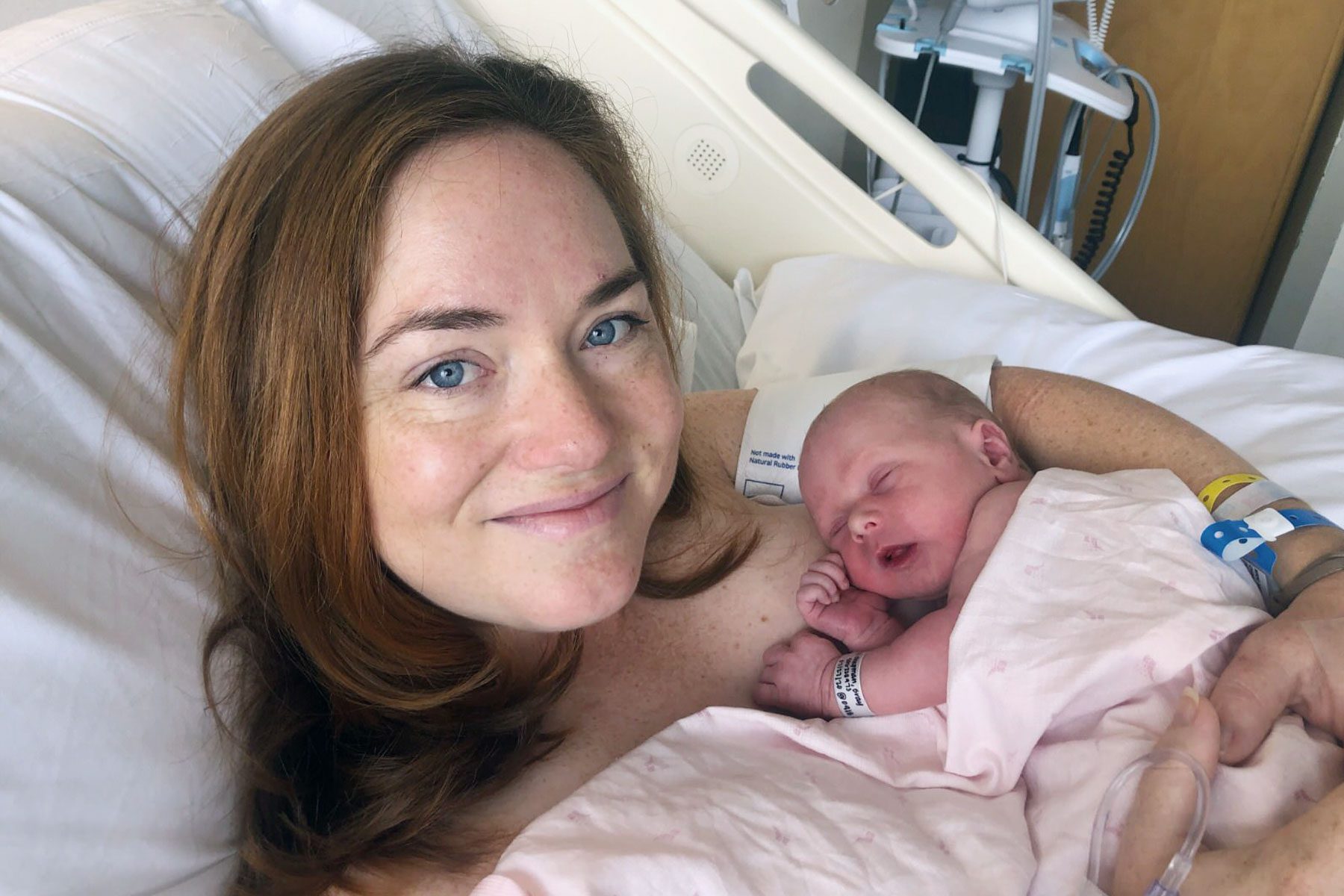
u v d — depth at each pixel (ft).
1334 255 7.10
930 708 2.88
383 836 2.52
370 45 4.23
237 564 2.63
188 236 3.10
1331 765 2.38
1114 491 3.01
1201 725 2.33
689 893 2.17
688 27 4.96
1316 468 3.58
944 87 7.59
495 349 2.28
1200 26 7.64
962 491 3.28
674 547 3.40
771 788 2.49
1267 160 7.82
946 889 2.31
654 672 3.16
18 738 2.04
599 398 2.47
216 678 2.55
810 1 6.74
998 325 4.50
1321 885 2.08
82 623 2.24
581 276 2.33
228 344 2.46
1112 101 5.78
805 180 5.22
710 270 5.26
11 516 2.23
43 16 3.86
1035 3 6.05
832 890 2.26
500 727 2.77
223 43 3.69
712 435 4.01
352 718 2.68
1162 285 8.71
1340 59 7.27
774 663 3.18
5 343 2.40
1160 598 2.67
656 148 5.29
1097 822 2.39
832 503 3.45
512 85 2.52
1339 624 2.49
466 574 2.47
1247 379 4.12
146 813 2.27
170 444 2.73
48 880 2.03
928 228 6.24
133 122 3.21
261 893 2.47
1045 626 2.71
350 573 2.50
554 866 2.15
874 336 4.60
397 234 2.22
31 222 2.65
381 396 2.29
